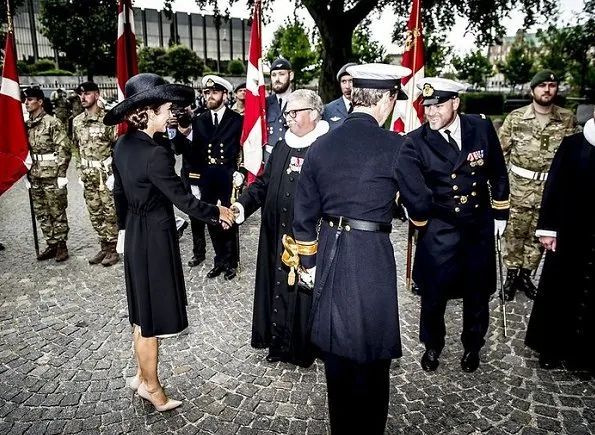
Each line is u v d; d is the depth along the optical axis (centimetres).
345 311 201
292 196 290
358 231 201
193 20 6147
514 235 416
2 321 382
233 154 468
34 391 292
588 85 2200
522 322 377
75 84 3150
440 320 306
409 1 1716
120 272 484
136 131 247
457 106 274
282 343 312
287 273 299
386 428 258
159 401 271
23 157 464
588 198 286
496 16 1664
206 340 353
